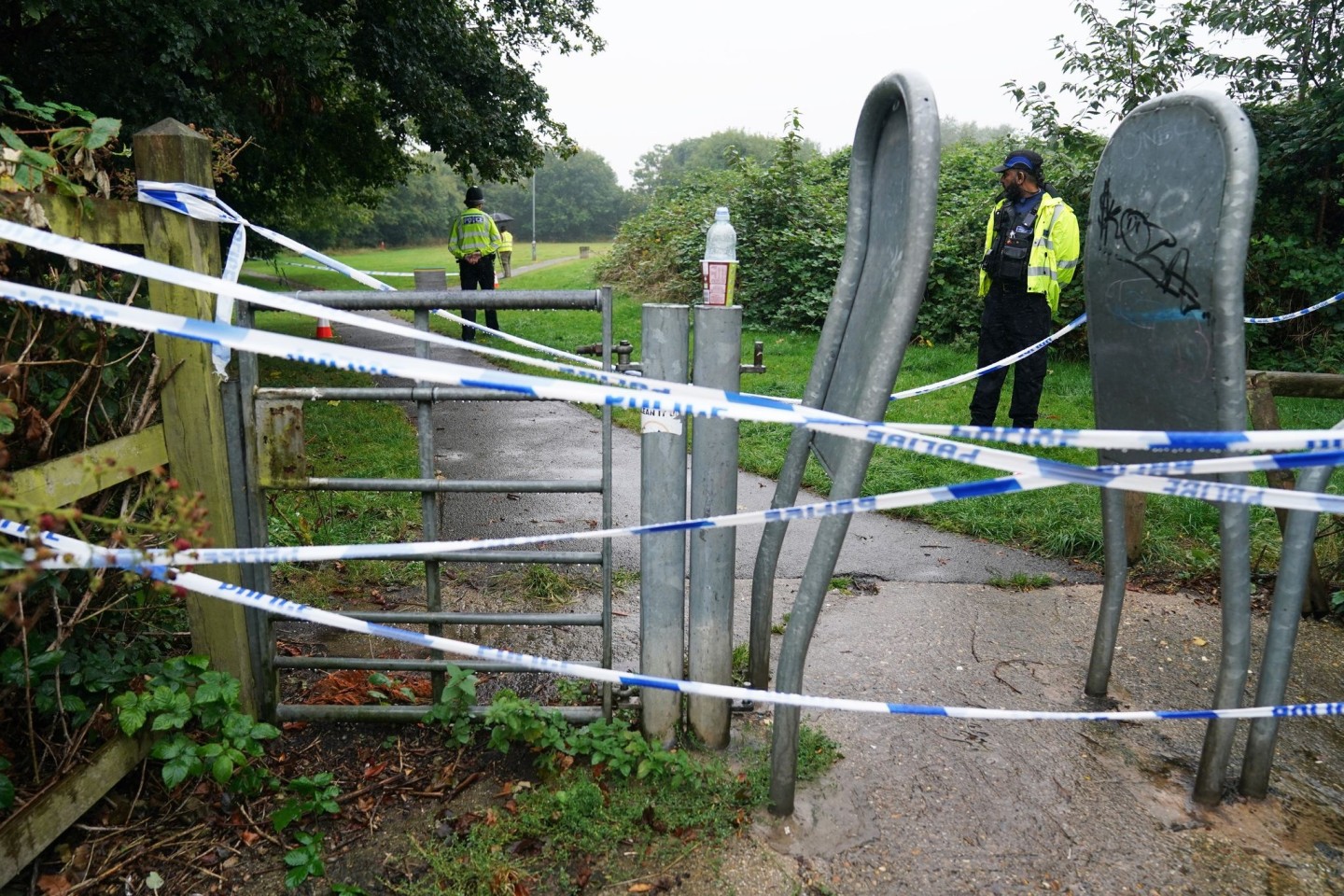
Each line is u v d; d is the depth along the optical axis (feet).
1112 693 10.77
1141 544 14.96
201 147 8.00
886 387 6.86
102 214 7.55
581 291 8.65
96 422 8.27
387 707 9.49
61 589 7.73
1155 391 8.45
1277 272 31.86
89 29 26.73
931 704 10.41
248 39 27.17
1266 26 31.19
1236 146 6.99
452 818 8.24
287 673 10.80
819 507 6.73
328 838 7.98
